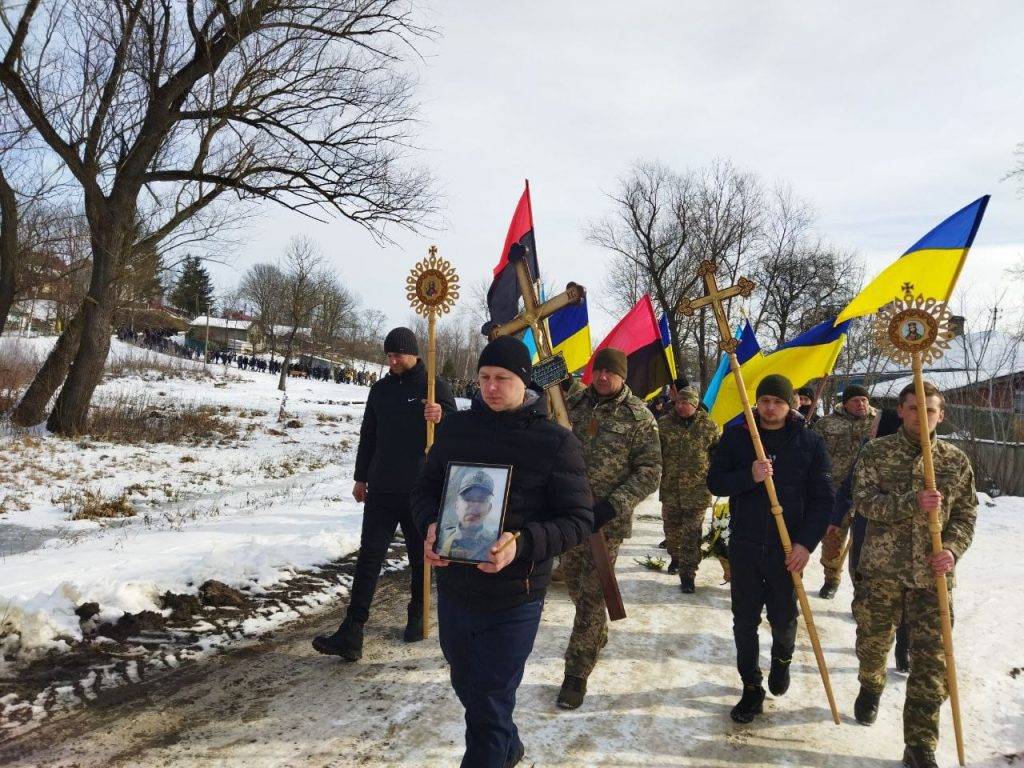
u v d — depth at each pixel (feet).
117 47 44.29
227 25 43.52
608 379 14.15
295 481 40.37
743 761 11.63
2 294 47.32
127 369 109.91
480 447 9.13
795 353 24.36
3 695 12.46
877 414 20.98
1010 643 17.42
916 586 12.01
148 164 50.31
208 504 31.99
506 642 8.73
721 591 21.66
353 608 15.06
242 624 16.88
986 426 61.36
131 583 17.04
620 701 13.62
